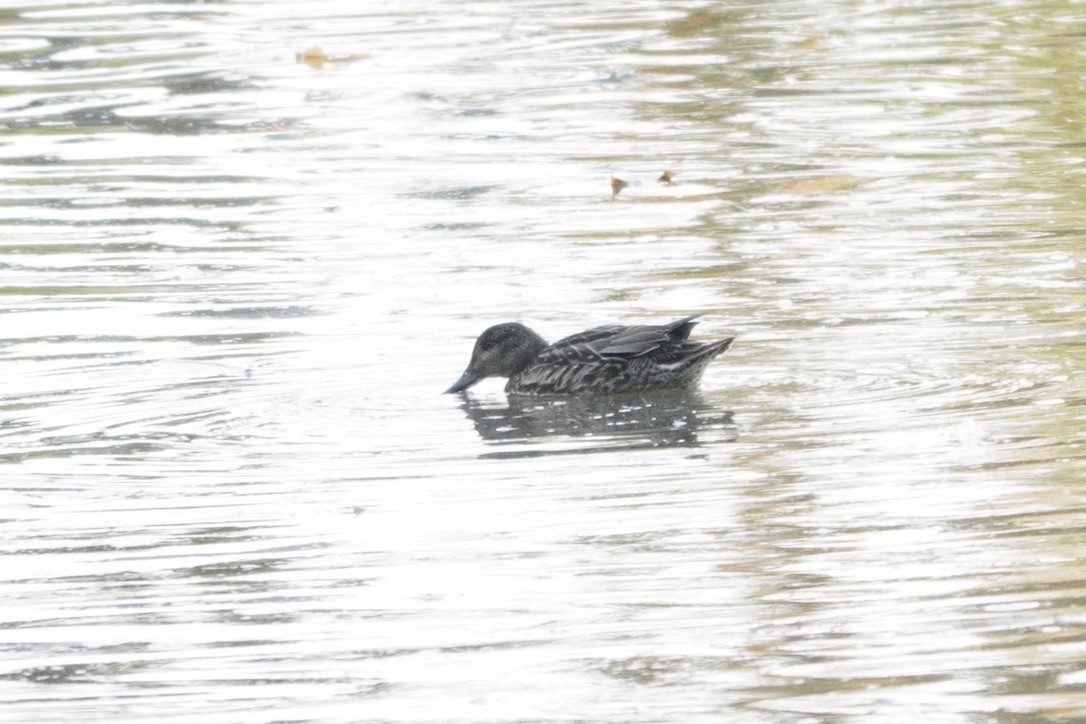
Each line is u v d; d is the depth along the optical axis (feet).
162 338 50.78
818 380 44.98
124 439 41.96
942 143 73.92
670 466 38.93
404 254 60.08
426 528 35.47
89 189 70.69
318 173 72.38
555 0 112.57
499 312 52.90
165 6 111.24
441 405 44.91
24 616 31.48
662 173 70.49
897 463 38.11
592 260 58.54
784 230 61.46
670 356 45.24
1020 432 39.70
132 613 31.50
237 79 90.53
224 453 40.86
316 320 52.47
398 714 27.22
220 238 62.90
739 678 27.99
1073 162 69.82
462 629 30.35
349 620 30.91
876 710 26.71
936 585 31.27
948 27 99.76
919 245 58.59
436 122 80.74
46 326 52.21
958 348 46.93
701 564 32.86
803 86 85.87
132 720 27.22
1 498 37.91
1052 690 27.04
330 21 106.32
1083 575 31.35
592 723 26.68
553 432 42.32
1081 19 100.48
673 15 105.91
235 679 28.63
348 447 41.29
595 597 31.50
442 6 111.14
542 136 77.61
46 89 88.99
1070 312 49.96
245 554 34.30
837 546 33.40
